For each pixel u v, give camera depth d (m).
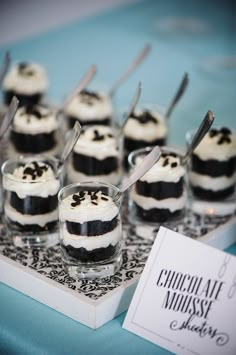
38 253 0.64
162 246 0.57
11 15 1.43
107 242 0.59
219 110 0.97
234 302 0.54
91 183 0.63
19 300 0.61
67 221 0.59
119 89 1.04
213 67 1.11
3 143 0.87
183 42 1.21
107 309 0.58
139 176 0.61
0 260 0.63
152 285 0.57
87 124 0.86
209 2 1.40
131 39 1.22
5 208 0.66
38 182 0.64
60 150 0.80
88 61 1.14
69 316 0.58
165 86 1.05
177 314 0.56
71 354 0.54
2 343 0.57
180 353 0.55
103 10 1.45
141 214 0.66
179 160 0.68
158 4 1.39
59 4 1.50
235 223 0.69
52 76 1.08
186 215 0.69
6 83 0.94
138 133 0.79
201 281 0.55
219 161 0.69
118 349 0.55
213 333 0.54
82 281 0.60
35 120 0.78
